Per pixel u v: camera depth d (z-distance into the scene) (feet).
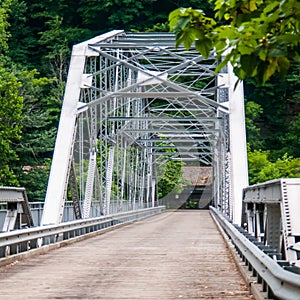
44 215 73.87
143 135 186.39
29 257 54.08
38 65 195.11
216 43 17.22
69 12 207.31
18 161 157.79
